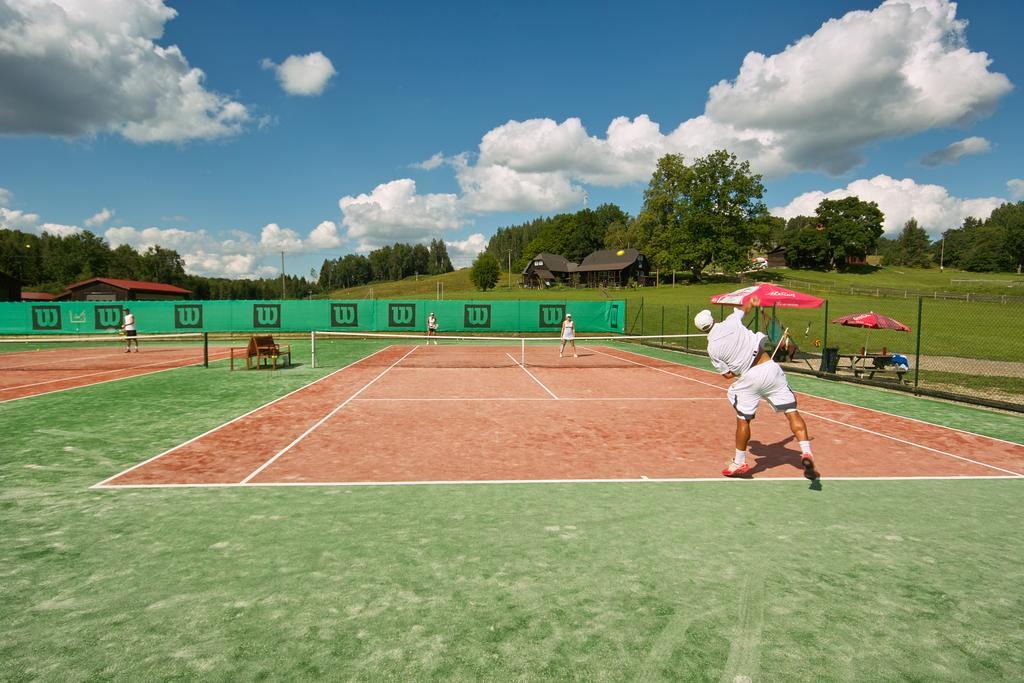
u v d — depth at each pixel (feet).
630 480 19.26
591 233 376.48
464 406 34.60
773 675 8.69
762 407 34.65
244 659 9.02
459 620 10.19
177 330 106.11
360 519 15.30
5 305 104.53
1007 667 8.96
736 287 227.81
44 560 12.66
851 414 32.81
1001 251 332.80
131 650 9.28
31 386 42.88
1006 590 11.49
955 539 14.10
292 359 68.08
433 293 331.36
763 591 11.35
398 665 8.86
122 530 14.46
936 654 9.30
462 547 13.43
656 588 11.44
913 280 269.03
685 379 49.03
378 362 64.18
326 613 10.43
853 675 8.72
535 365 61.46
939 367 60.13
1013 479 19.56
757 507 16.43
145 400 36.29
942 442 25.45
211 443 24.58
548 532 14.40
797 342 88.84
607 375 52.03
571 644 9.46
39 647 9.35
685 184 242.37
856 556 13.05
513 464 21.36
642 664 8.94
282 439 25.44
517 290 281.54
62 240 353.92
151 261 390.21
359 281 618.44
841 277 282.36
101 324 104.99
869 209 313.73
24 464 21.04
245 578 11.79
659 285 249.55
